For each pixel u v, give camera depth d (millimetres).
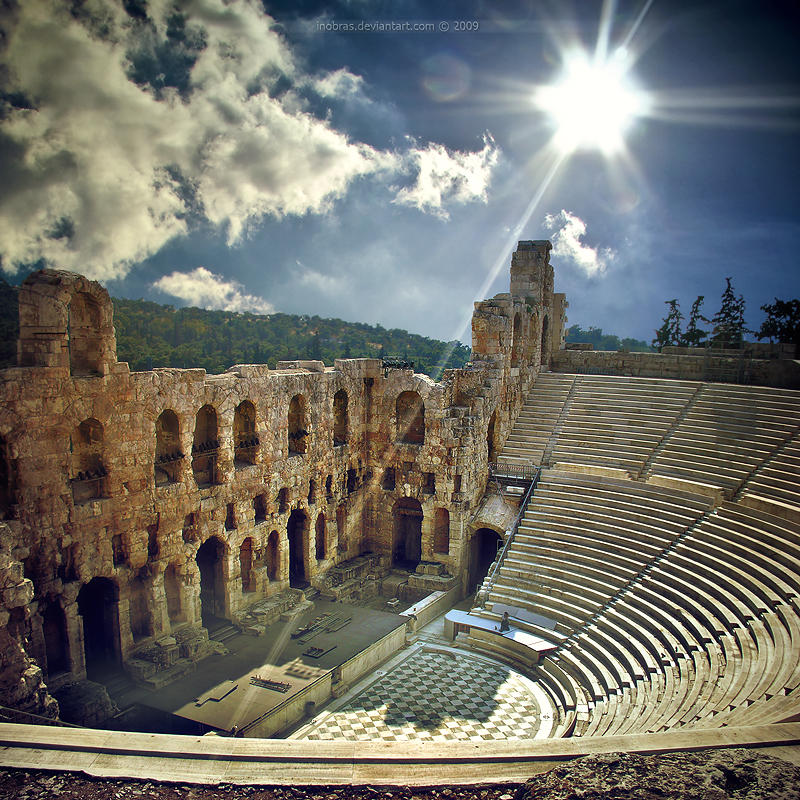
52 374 26594
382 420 48469
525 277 54719
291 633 35812
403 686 32844
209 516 34625
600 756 12742
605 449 45594
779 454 37219
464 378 47281
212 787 12727
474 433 45500
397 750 13758
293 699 28656
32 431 25953
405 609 42812
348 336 186125
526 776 13000
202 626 34219
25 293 26281
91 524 28422
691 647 27500
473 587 47625
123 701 27844
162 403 31609
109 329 29078
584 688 30031
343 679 32219
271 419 38844
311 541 42844
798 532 30547
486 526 45219
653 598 32344
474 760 13477
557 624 35469
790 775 11977
